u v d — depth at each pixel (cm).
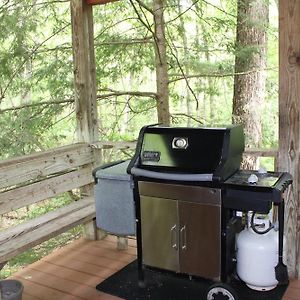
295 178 262
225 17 602
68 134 538
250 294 247
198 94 618
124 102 569
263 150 277
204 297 243
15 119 491
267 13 571
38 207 510
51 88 510
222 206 224
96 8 545
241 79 606
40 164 299
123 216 284
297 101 254
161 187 238
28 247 249
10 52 481
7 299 222
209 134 227
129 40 509
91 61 357
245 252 244
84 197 357
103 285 274
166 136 237
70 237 480
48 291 273
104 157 532
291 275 271
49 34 539
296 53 248
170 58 530
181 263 243
